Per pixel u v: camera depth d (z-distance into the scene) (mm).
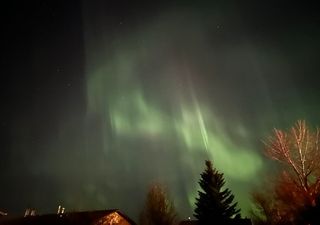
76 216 31953
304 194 18172
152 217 37469
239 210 32906
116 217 32875
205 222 32125
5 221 31391
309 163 20938
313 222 15406
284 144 22406
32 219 31781
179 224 40844
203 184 34281
